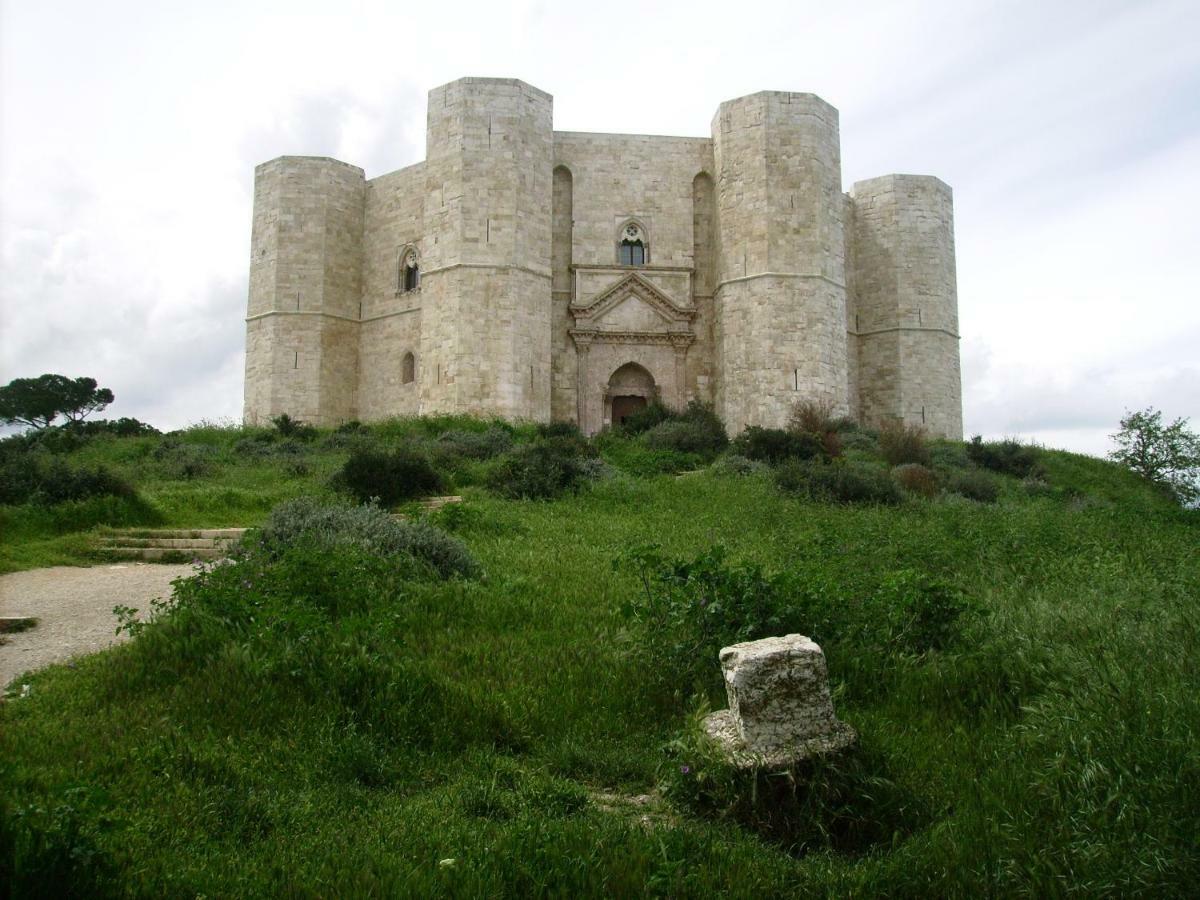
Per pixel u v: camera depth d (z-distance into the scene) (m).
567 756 6.43
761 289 39.12
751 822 5.52
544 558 13.46
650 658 8.01
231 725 6.38
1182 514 22.34
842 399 39.97
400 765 6.13
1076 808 5.01
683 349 42.91
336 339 44.81
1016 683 7.22
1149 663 6.85
